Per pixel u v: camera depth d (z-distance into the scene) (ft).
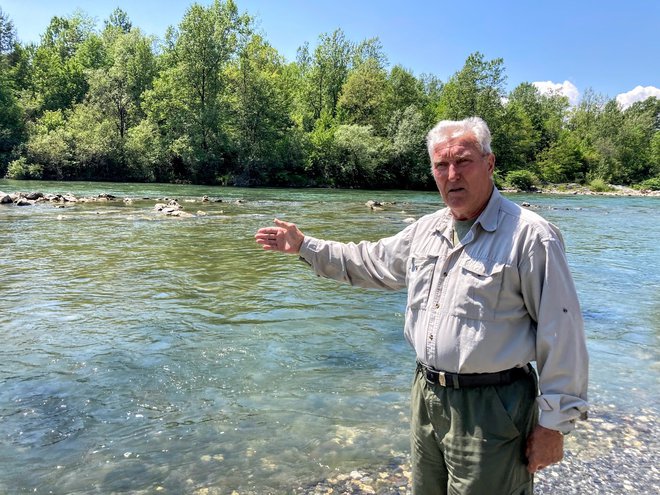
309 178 159.53
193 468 9.82
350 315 20.54
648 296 24.98
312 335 17.97
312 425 11.58
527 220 6.11
